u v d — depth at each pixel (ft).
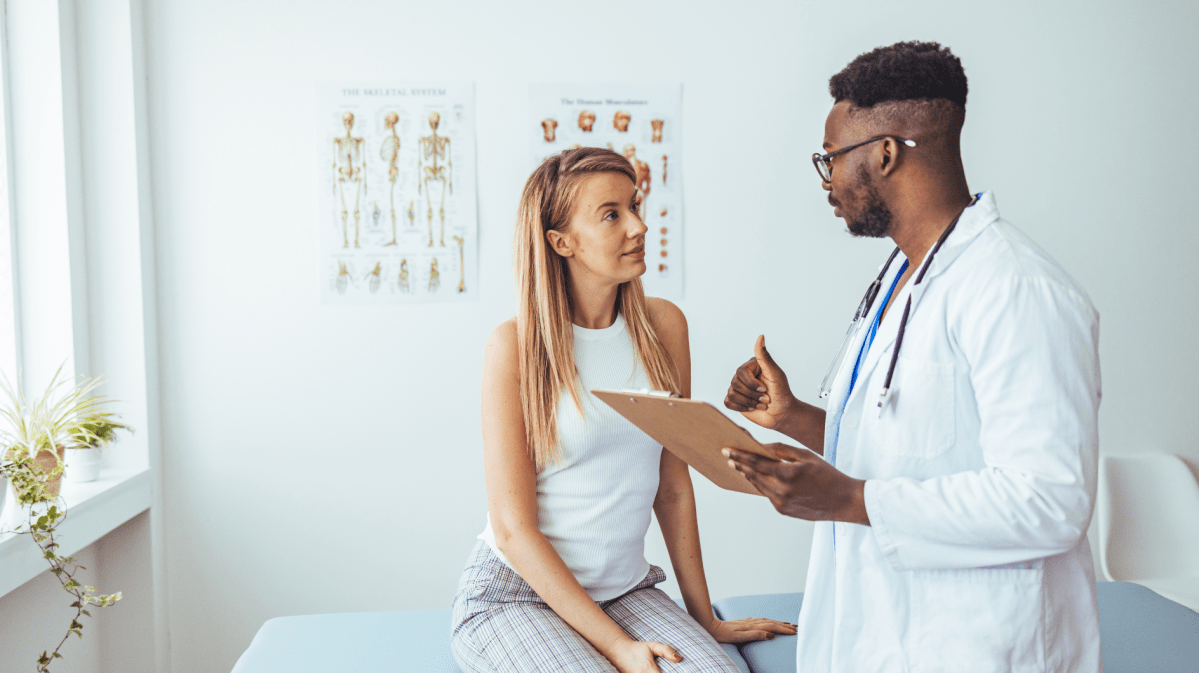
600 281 4.61
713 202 8.82
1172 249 9.26
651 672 4.10
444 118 8.52
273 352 8.55
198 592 8.64
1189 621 5.89
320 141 8.45
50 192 7.56
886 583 3.60
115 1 7.88
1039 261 3.35
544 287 4.56
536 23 8.54
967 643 3.37
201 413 8.54
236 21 8.32
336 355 8.61
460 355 8.70
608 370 4.71
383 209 8.54
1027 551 3.21
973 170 9.03
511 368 4.63
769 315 8.96
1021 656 3.34
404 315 8.63
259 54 8.36
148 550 8.20
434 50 8.48
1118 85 9.06
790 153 8.84
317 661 5.18
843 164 3.75
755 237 8.89
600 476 4.65
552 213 4.52
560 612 4.35
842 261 8.99
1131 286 9.27
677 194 8.77
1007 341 3.20
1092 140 9.09
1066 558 3.49
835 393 4.17
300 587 8.73
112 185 7.98
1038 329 3.17
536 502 4.64
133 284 8.04
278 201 8.46
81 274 7.86
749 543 9.14
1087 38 8.98
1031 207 9.11
